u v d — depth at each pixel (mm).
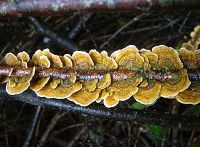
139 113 419
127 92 348
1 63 364
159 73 348
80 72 355
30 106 770
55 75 354
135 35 805
